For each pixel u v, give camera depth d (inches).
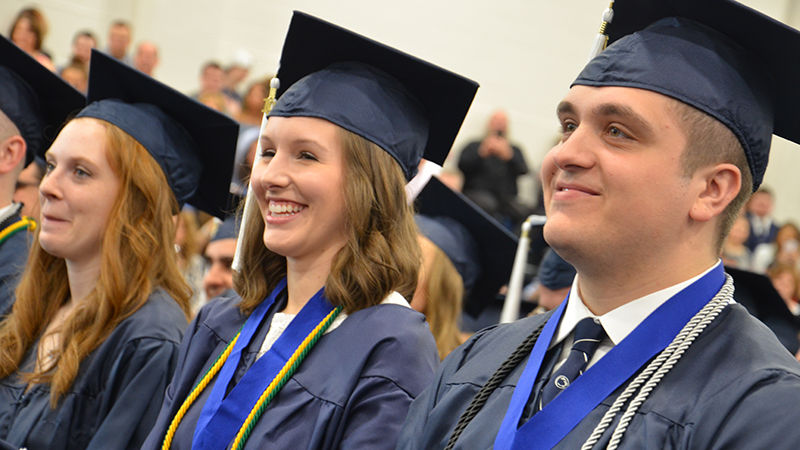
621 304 66.5
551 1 448.5
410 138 96.8
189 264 196.1
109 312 111.8
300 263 93.7
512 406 67.1
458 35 438.9
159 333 110.0
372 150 92.7
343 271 90.7
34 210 152.7
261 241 99.2
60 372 108.3
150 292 114.9
